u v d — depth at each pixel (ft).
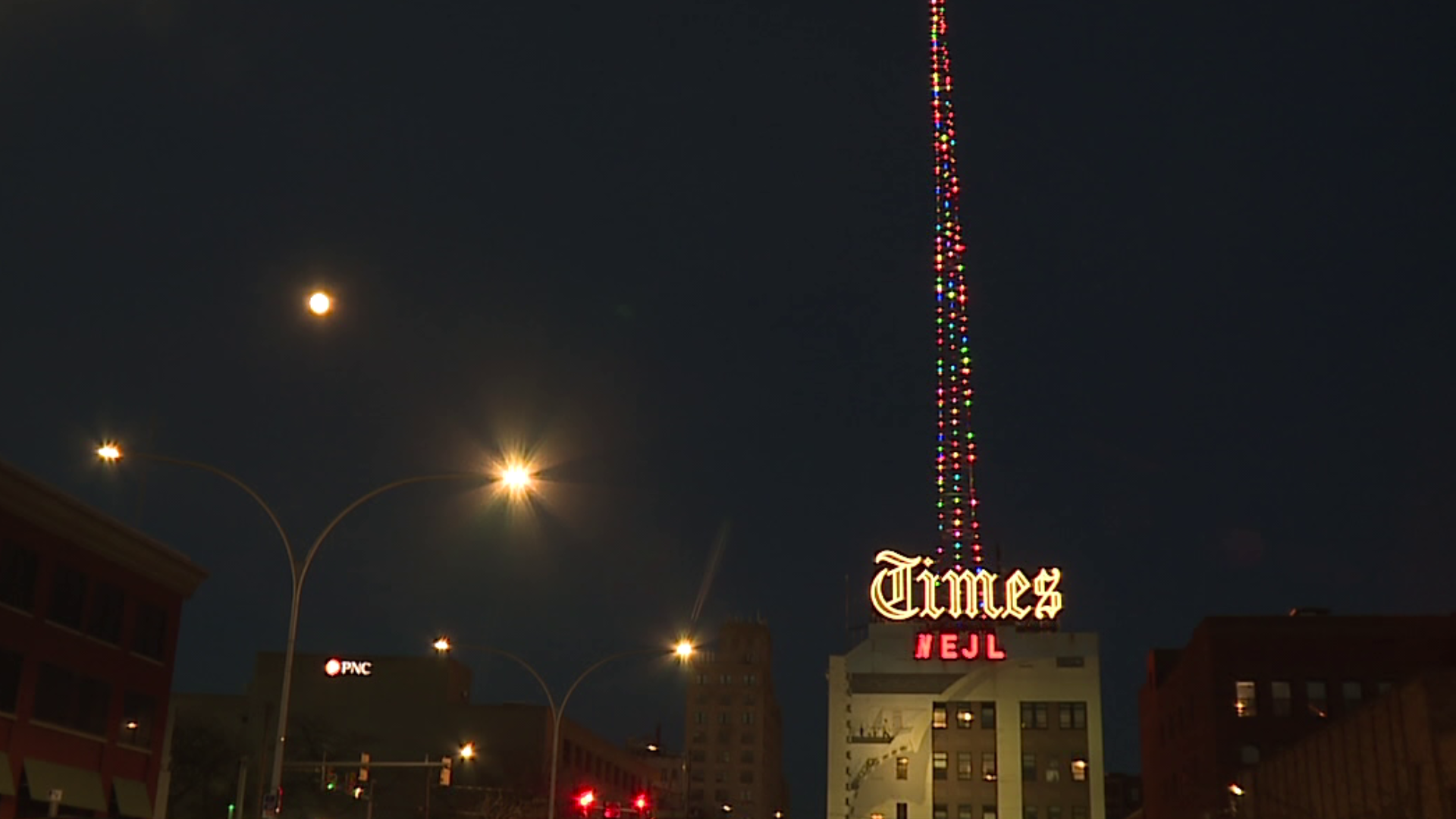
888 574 402.11
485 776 404.57
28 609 176.65
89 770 190.49
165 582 211.20
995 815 377.50
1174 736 311.88
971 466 403.95
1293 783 196.54
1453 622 270.46
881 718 387.75
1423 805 143.23
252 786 354.13
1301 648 271.49
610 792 490.49
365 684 414.00
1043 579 395.34
